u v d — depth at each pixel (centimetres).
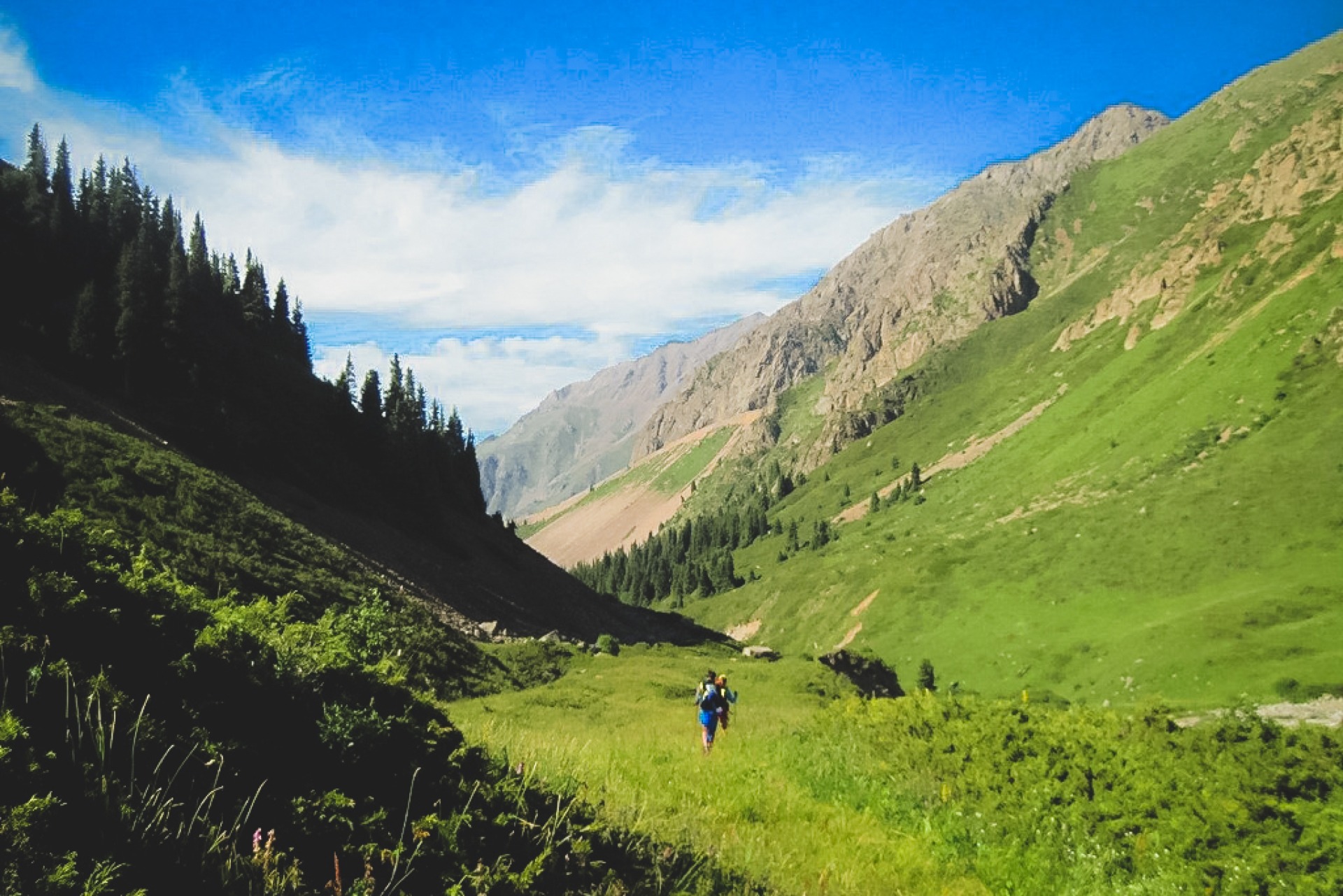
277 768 584
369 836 569
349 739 627
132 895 414
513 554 11481
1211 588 8419
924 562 12794
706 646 7562
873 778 1444
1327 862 958
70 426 4547
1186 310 18500
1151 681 7019
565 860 647
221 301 12712
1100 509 11488
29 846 410
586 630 9462
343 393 10294
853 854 1009
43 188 10875
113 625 583
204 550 3847
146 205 13638
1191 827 1077
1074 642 8606
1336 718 4181
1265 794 1090
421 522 9500
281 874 492
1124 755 1281
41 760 457
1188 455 11350
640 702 3162
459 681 3397
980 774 1370
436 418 13588
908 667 10194
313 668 685
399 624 3562
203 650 622
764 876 808
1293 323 12431
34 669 495
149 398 7438
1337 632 6456
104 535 675
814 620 13875
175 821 484
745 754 1612
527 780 742
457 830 604
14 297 7638
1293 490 9075
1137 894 991
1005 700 1777
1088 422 16738
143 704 527
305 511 7069
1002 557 11812
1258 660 6488
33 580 554
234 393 8794
